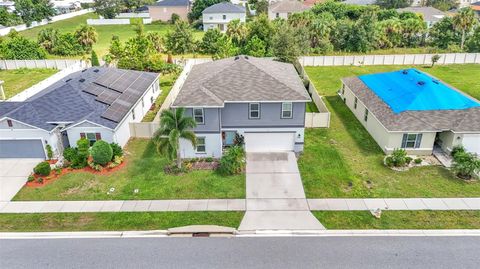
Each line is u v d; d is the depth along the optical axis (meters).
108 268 17.80
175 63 52.03
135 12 105.06
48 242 19.52
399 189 23.61
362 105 33.25
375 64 52.41
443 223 20.52
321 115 32.22
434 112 28.14
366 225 20.45
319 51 57.72
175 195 23.22
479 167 24.11
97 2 95.38
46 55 56.19
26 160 27.50
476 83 43.50
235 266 17.83
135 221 20.94
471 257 18.23
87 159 26.47
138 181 24.72
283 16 78.75
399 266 17.72
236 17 76.81
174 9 87.88
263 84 27.59
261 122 27.53
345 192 23.39
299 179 24.88
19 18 86.62
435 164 26.52
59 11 115.06
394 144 27.59
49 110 28.47
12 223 20.94
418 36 62.28
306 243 19.25
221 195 23.20
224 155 26.55
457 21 57.09
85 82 32.59
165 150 24.39
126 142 30.27
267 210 21.80
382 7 92.75
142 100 34.88
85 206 22.27
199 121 26.62
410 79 32.69
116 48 49.88
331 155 27.92
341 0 98.81
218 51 55.28
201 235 19.98
